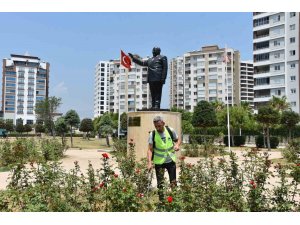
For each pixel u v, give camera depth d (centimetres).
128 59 2642
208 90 8875
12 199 550
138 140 1220
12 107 11800
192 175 636
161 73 1295
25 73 12006
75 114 3045
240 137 3712
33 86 12100
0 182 961
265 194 564
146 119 1217
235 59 8850
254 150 1181
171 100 10969
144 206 564
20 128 7256
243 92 11000
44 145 1689
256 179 600
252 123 4294
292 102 5850
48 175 630
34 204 518
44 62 12412
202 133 4975
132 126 1246
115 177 533
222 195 548
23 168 714
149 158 657
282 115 3959
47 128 5700
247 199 543
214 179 666
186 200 506
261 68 6322
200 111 4319
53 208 518
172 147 663
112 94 10231
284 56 5966
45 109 5678
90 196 540
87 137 5625
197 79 9025
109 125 3362
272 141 3409
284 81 5953
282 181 572
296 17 5834
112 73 10256
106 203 533
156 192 625
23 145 1622
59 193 567
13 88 11838
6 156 1423
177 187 527
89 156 1955
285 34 5950
